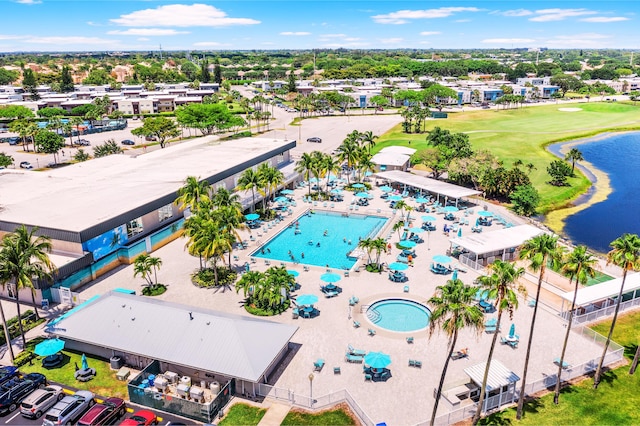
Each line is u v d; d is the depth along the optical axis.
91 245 62.38
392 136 166.88
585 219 94.62
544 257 36.81
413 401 40.53
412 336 50.03
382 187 100.31
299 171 99.62
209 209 64.69
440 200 97.56
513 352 47.62
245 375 40.50
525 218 90.69
